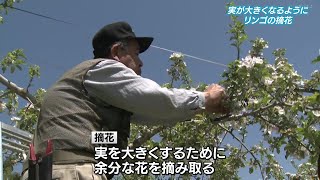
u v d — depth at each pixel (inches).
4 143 95.0
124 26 92.7
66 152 76.7
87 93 81.7
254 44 150.9
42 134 79.3
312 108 133.3
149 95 81.6
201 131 175.5
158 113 84.2
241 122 156.9
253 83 127.4
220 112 95.1
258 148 207.9
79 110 79.9
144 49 95.4
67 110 79.9
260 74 123.6
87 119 79.7
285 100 136.6
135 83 82.0
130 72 83.3
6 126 94.0
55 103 81.0
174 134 185.8
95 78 82.4
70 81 82.7
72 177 74.8
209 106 91.3
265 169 206.1
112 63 83.7
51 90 83.7
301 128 124.0
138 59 93.4
